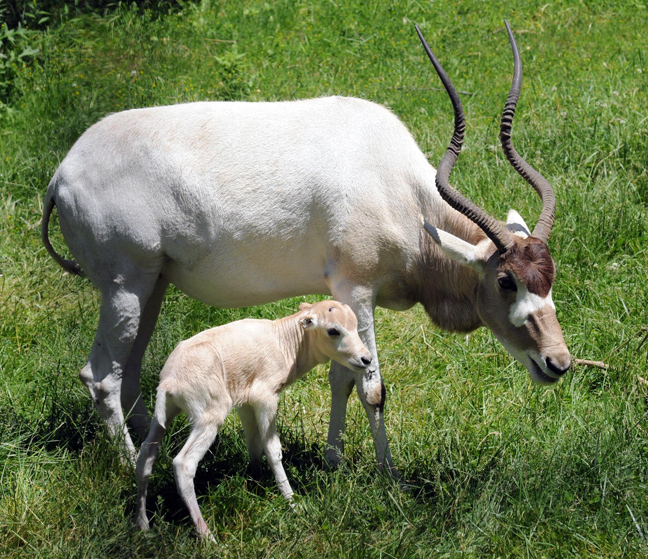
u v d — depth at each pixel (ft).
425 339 49.49
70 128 70.79
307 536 34.12
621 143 62.75
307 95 77.82
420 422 43.60
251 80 79.41
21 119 73.31
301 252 39.91
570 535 33.91
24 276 54.03
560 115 67.31
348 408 45.14
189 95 76.38
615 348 45.83
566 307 50.03
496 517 34.76
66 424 41.52
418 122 71.10
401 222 39.19
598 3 100.42
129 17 96.99
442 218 39.29
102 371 39.83
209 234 39.06
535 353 35.81
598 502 35.47
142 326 42.60
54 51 87.45
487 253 36.52
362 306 39.50
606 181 58.49
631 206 55.88
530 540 33.58
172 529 35.06
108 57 87.97
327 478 38.01
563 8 99.45
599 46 88.43
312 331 37.01
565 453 38.47
